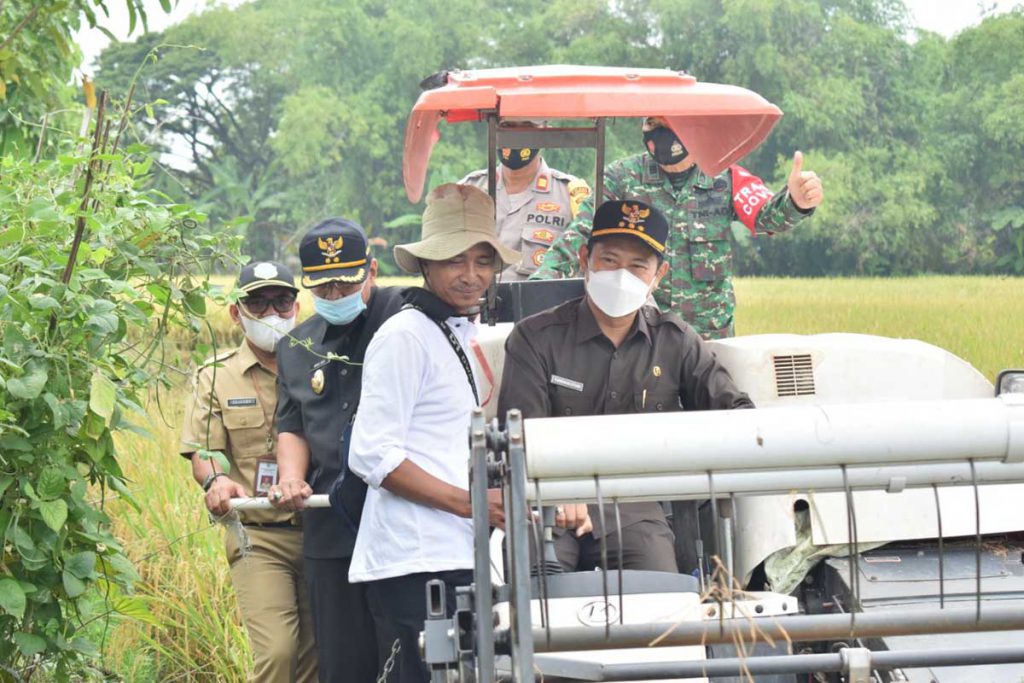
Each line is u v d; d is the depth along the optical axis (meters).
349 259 4.54
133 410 3.93
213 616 6.21
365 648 4.70
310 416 4.68
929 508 3.98
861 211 46.34
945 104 47.62
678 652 3.49
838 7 57.25
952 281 27.92
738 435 2.75
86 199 3.75
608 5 60.59
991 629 2.83
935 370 4.46
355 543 4.25
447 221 4.00
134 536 7.15
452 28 62.53
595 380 4.44
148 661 6.05
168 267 4.07
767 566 4.01
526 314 5.29
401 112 61.62
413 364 3.96
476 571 2.79
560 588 3.70
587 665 2.90
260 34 68.06
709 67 54.91
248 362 5.14
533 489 2.82
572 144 5.63
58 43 5.46
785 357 4.46
